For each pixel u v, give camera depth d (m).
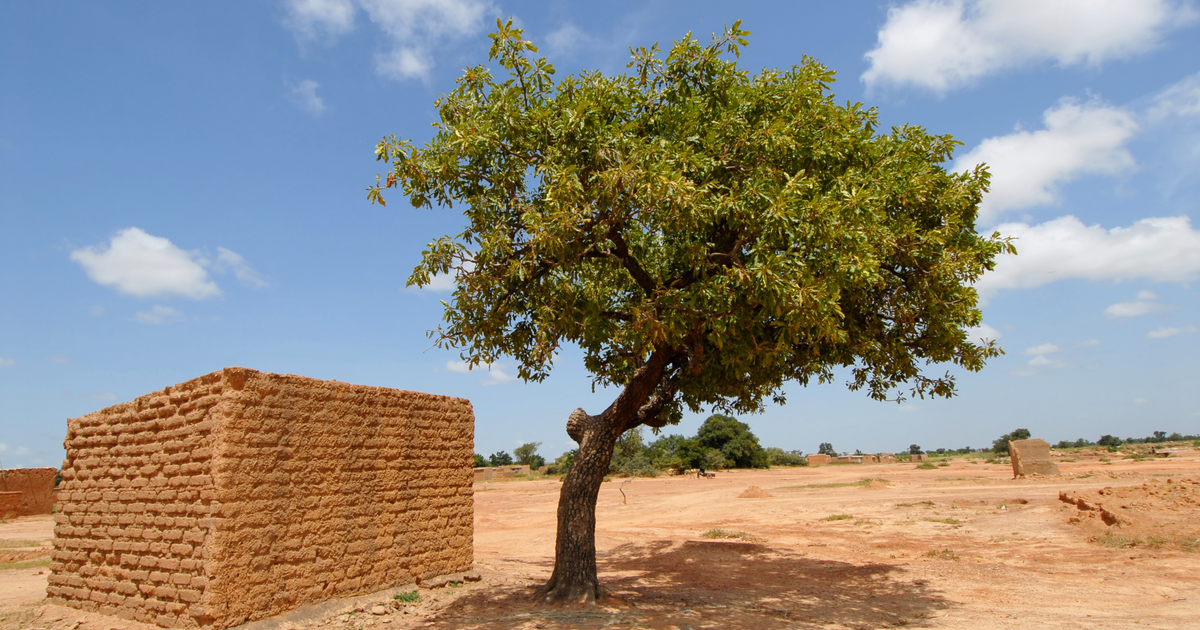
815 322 8.86
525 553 18.22
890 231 10.74
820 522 23.80
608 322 10.15
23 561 16.39
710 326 9.98
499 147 10.37
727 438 78.81
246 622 8.70
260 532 9.01
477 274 9.72
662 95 11.11
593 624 9.12
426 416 12.39
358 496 10.68
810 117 10.52
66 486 10.76
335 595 10.05
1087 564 14.73
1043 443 35.03
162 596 8.91
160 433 9.51
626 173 9.00
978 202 11.91
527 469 87.38
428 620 9.63
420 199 10.44
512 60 10.33
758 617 10.23
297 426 9.76
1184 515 17.14
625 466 68.75
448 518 12.65
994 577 13.64
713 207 9.16
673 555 17.53
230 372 8.87
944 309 11.23
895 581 13.59
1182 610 10.12
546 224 8.99
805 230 9.04
